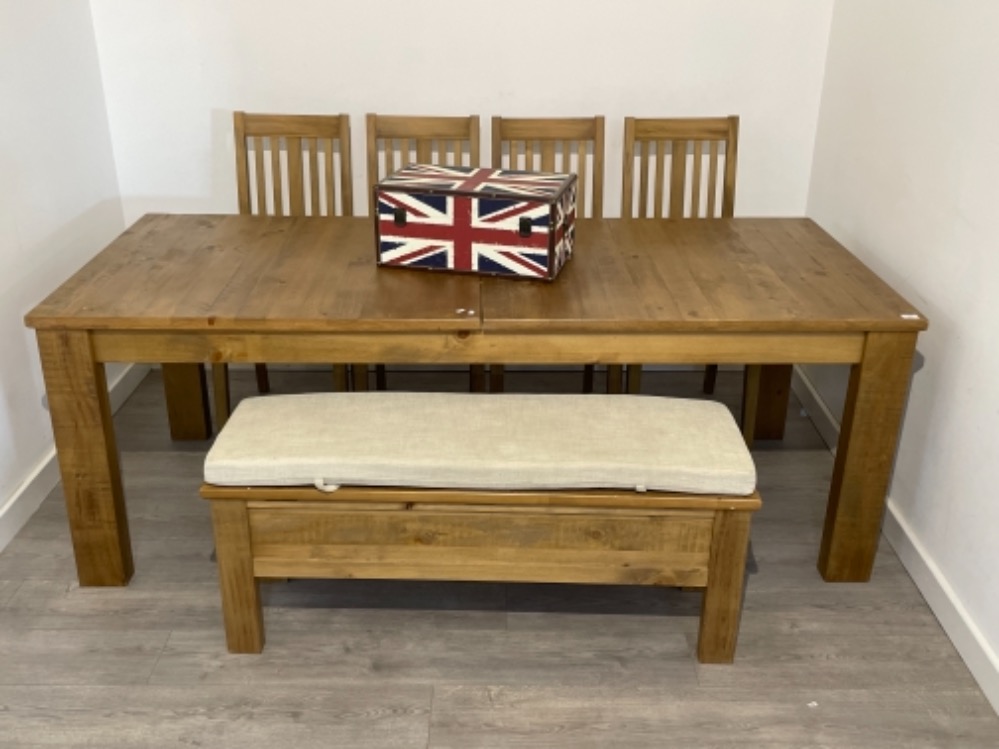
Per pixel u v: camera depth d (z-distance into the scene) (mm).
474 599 2260
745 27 2988
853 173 2799
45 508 2600
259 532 1959
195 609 2223
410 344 2076
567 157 2992
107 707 1940
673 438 1967
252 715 1923
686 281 2268
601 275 2301
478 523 1941
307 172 3184
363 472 1888
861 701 1977
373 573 2000
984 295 2029
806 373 3203
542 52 3014
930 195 2301
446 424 2008
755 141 3139
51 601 2242
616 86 3061
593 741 1867
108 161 3076
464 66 3027
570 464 1882
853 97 2797
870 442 2172
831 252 2496
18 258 2520
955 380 2158
